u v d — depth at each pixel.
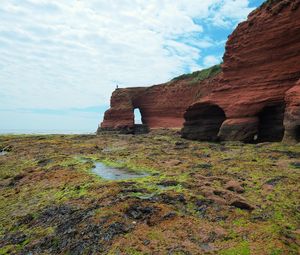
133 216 13.67
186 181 19.34
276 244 11.04
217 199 15.55
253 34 46.75
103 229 12.75
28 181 24.09
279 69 42.59
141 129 96.25
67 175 23.58
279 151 30.75
